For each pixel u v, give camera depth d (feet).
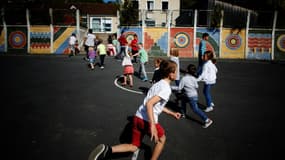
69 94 27.50
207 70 22.27
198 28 74.95
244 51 75.92
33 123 18.58
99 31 141.59
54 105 23.26
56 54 73.36
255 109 23.43
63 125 18.29
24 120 19.16
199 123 19.44
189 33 75.00
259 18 83.41
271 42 75.31
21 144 15.10
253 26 81.05
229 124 19.33
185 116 21.03
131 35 75.10
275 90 31.89
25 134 16.57
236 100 26.71
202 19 94.43
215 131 17.87
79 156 13.78
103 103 24.22
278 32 74.90
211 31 75.20
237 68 52.85
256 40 75.36
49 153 14.05
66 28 75.66
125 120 19.56
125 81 32.91
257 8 92.02
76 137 16.26
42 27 75.05
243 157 14.08
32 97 25.95
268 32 74.95
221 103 25.43
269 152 14.74
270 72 47.75
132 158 13.09
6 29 75.00
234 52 76.07
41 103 23.81
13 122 18.71
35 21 76.48
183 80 18.75
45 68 46.01
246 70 50.03
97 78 37.14
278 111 22.84
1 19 74.74
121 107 23.02
